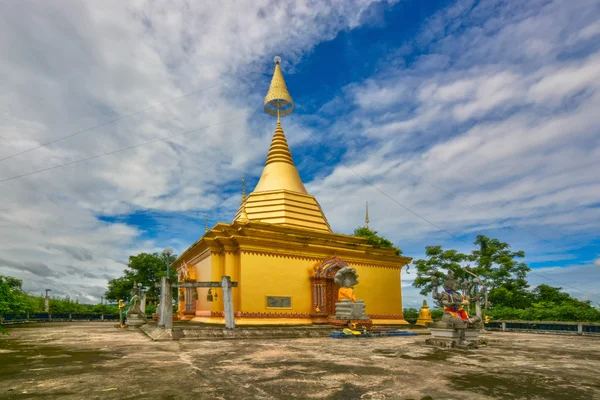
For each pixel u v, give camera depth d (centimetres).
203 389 748
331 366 1044
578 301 3528
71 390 731
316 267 2597
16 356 1176
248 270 2373
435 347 1583
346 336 2028
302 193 3080
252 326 2216
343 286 2364
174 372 917
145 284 4875
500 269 3672
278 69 3638
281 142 3322
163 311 1867
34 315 4009
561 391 779
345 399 694
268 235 2467
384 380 864
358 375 918
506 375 948
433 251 3862
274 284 2447
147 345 1480
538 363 1160
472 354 1371
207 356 1195
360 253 2866
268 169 3212
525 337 2295
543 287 3884
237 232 2461
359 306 2275
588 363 1171
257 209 2902
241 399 682
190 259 3073
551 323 2678
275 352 1320
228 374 902
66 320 4162
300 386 790
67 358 1134
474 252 3925
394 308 3005
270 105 3559
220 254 2500
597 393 765
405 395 729
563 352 1467
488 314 3372
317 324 2477
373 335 2116
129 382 803
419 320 3102
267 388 767
